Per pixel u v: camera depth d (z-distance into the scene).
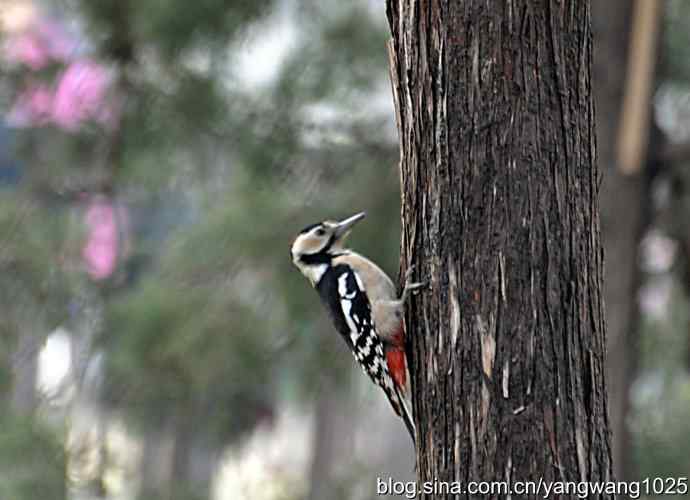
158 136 14.30
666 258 15.54
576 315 5.87
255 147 13.95
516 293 5.84
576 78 5.93
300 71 13.87
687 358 15.08
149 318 13.48
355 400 17.19
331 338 13.98
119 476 13.92
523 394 5.81
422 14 6.02
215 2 13.45
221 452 16.28
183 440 15.98
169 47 13.60
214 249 13.49
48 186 14.84
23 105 14.65
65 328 14.52
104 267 14.95
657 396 15.32
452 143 5.95
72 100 14.51
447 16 5.93
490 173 5.88
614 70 13.90
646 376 15.69
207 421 14.75
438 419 6.03
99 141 14.66
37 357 14.73
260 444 21.64
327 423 18.81
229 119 14.03
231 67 14.18
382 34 13.98
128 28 13.98
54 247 14.63
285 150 13.98
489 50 5.88
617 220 13.91
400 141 6.28
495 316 5.87
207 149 14.55
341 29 13.98
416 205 6.14
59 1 14.37
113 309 14.03
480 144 5.89
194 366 13.46
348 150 14.11
